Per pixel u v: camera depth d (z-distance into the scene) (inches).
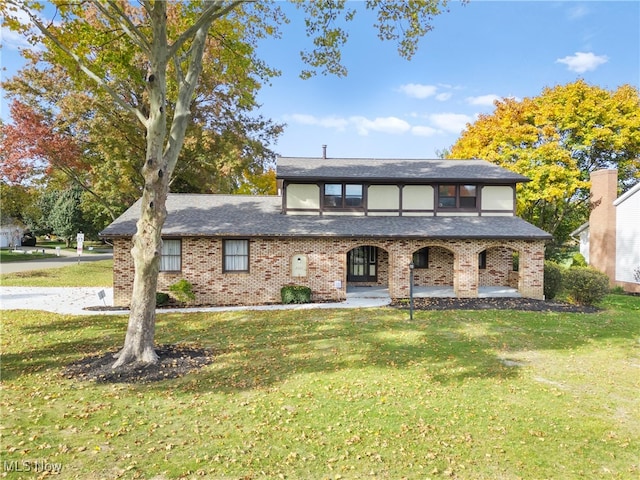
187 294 645.3
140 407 261.6
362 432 231.0
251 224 692.7
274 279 678.5
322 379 314.0
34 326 487.5
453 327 481.4
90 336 442.6
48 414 248.7
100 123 914.7
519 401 277.4
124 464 194.5
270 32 520.7
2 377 313.9
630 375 330.0
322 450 210.8
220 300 668.7
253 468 193.2
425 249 800.3
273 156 1157.7
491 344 413.1
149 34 434.9
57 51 399.9
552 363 358.6
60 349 393.1
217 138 1014.4
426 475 189.3
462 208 766.5
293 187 747.4
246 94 550.9
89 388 293.1
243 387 297.3
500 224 729.0
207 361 354.9
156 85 345.1
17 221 1913.1
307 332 460.1
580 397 285.6
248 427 235.3
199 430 230.8
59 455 200.8
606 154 1099.3
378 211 757.9
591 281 625.0
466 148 1170.6
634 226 885.2
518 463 201.0
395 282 694.5
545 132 1015.0
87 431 227.6
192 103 1000.9
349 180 738.8
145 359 346.3
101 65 415.5
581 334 457.1
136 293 352.5
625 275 904.3
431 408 264.1
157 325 498.6
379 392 289.3
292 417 248.7
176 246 665.6
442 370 336.8
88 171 1034.1
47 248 2121.1
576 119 1032.2
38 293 756.0
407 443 219.3
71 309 597.3
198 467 193.3
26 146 893.8
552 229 1146.7
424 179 739.4
